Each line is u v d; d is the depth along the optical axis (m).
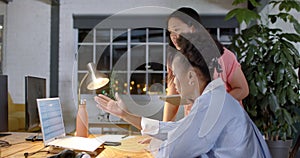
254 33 3.37
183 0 5.52
